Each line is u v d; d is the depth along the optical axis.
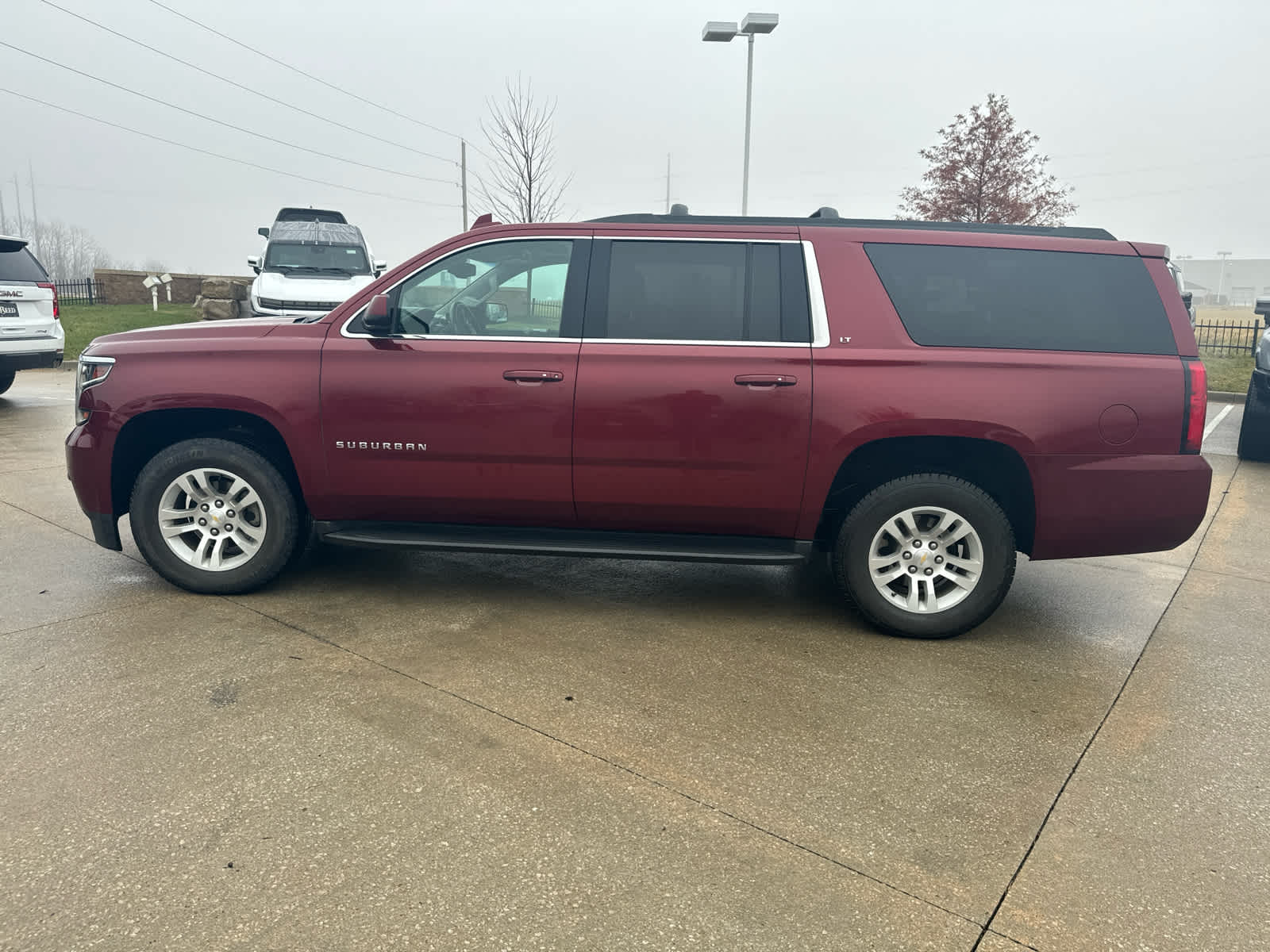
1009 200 19.41
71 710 3.15
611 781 2.79
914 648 4.00
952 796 2.77
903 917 2.21
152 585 4.52
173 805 2.59
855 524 4.00
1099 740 3.15
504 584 4.77
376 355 4.09
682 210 4.33
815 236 4.03
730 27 18.20
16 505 6.05
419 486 4.15
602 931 2.13
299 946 2.05
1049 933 2.17
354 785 2.73
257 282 15.07
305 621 4.09
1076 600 4.79
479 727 3.11
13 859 2.33
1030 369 3.83
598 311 4.05
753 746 3.04
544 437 4.01
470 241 4.15
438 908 2.19
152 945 2.04
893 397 3.85
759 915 2.20
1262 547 5.90
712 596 4.68
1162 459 3.84
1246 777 2.92
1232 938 2.16
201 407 4.16
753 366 3.91
